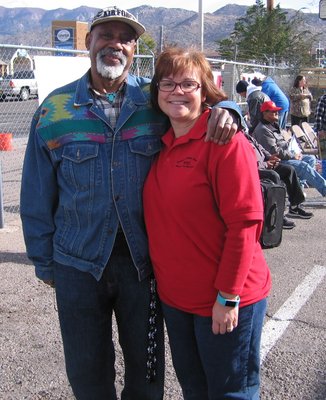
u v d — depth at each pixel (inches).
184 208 90.6
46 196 101.5
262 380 136.9
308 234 263.7
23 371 140.9
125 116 97.3
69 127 96.8
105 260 98.2
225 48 1337.4
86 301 100.1
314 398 129.8
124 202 97.1
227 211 87.4
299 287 196.7
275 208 96.9
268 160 268.2
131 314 102.7
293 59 1221.7
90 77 100.5
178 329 98.4
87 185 96.6
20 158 470.6
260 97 289.9
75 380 105.3
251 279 93.4
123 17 95.4
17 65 386.3
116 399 109.7
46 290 190.2
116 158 97.0
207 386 100.8
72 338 103.0
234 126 86.4
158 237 95.3
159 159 96.9
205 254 92.1
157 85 95.3
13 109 681.0
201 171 89.5
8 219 284.5
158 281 99.0
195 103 92.6
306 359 146.8
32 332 160.6
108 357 105.8
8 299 182.5
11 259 220.8
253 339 95.2
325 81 716.0
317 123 327.0
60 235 101.4
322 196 326.6
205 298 93.1
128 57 99.0
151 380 105.4
